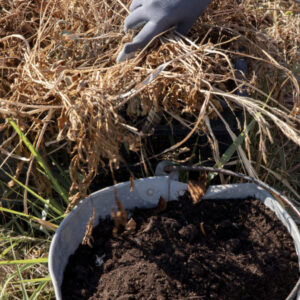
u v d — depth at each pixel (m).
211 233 1.36
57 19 1.81
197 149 1.62
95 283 1.26
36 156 1.35
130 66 1.40
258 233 1.36
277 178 1.79
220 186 1.45
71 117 1.25
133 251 1.31
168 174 1.46
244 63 1.67
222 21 1.80
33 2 1.90
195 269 1.22
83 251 1.34
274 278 1.24
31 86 1.42
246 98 1.41
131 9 1.58
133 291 1.21
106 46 1.70
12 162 1.61
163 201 1.44
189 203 1.44
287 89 2.06
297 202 1.77
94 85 1.37
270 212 1.40
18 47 1.67
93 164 1.29
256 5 2.39
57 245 1.23
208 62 1.50
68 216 1.28
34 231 1.68
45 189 1.61
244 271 1.24
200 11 1.55
